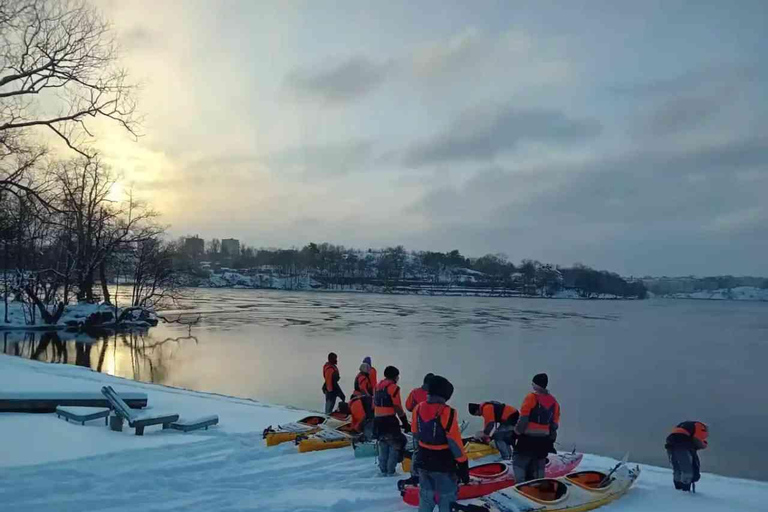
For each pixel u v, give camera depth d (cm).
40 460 876
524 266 18325
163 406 1498
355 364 3219
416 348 4022
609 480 855
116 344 3966
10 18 1661
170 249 6088
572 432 1994
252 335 4588
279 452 989
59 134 1772
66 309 4825
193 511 690
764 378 3180
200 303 8688
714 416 2277
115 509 686
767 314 11431
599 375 3216
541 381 798
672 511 782
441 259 19762
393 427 870
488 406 956
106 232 4934
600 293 18562
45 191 2023
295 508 706
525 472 801
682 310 12638
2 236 2770
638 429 2039
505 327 6006
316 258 17700
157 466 867
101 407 1292
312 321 5919
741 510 805
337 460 951
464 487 803
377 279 17438
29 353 3525
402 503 746
